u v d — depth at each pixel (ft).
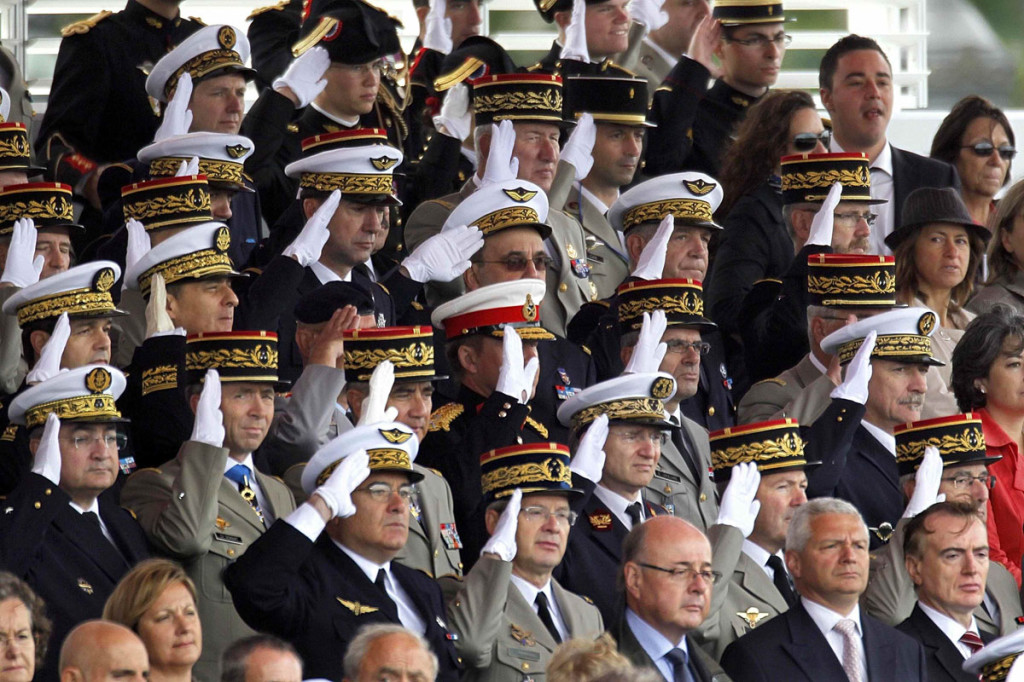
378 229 134.41
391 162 135.03
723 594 120.78
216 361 113.29
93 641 91.61
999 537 140.56
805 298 145.69
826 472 132.26
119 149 158.71
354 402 119.55
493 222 132.87
